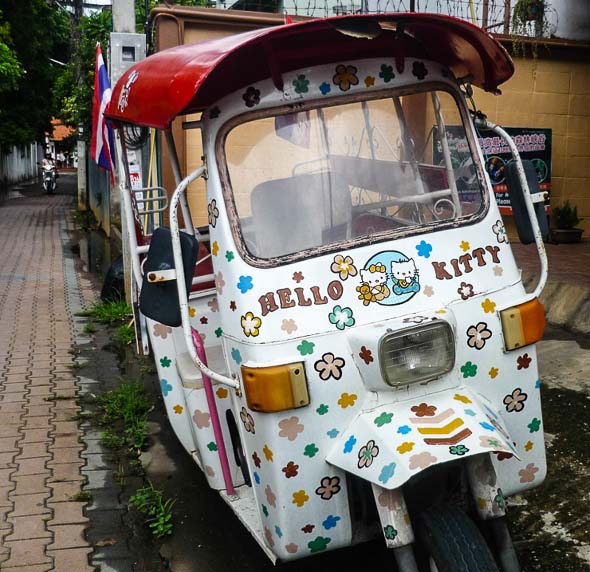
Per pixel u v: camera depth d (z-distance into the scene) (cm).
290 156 313
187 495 442
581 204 1004
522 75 957
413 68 326
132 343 748
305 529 295
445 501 310
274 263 296
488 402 306
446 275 305
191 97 277
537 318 315
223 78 302
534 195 327
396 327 284
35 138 2662
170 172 725
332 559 368
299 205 312
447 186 330
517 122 967
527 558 362
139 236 463
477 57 328
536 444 321
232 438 374
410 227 313
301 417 287
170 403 424
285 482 289
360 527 306
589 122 988
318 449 290
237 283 295
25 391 618
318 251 298
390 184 327
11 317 870
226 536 396
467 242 313
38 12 2364
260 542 316
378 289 297
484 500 290
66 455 498
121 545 391
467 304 304
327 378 288
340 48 314
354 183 321
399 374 284
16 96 2514
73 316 876
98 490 451
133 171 671
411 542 276
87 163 2198
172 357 421
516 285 317
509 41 932
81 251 1443
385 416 286
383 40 317
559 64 966
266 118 310
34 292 1018
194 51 317
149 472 475
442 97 331
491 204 322
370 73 321
